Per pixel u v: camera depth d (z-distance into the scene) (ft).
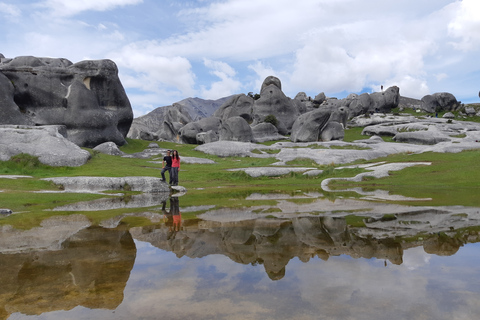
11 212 31.89
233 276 12.11
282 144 142.61
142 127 258.98
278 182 68.23
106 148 118.52
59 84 131.03
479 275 11.60
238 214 28.27
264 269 12.89
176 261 14.28
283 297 10.00
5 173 66.33
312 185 61.05
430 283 10.93
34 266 13.80
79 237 19.75
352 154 105.81
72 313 9.18
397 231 19.84
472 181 52.85
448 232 19.27
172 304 9.64
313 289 10.61
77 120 129.80
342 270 12.53
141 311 9.21
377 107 306.35
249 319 8.48
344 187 55.01
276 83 270.26
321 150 110.32
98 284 11.52
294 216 26.55
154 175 72.33
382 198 38.27
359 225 22.08
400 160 86.33
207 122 237.04
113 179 55.36
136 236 19.84
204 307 9.37
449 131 173.58
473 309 8.86
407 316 8.50
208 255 15.20
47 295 10.58
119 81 145.69
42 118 126.41
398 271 12.26
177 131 267.39
